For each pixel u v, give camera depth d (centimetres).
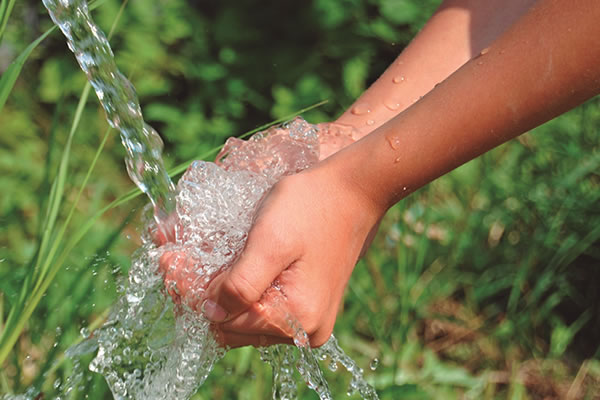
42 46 215
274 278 97
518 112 91
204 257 99
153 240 104
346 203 97
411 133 94
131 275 102
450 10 111
